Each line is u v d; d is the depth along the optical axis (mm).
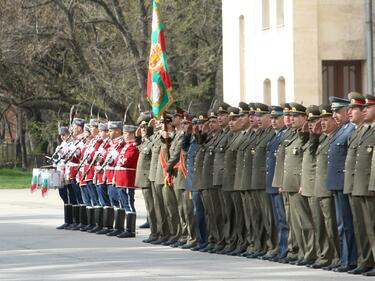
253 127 37219
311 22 68938
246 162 37031
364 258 32281
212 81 111625
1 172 118438
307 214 34594
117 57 107812
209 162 38938
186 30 109562
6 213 61250
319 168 33562
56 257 38562
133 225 45750
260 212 36938
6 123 155750
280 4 72125
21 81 108312
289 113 34750
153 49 42062
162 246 41906
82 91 107875
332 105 33344
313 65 69062
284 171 34906
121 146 45969
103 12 107125
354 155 32125
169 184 40844
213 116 39094
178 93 108000
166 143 41219
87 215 49062
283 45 71000
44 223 54000
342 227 32875
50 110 115500
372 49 68625
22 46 104500
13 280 32438
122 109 107625
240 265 35062
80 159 49312
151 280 31703
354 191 31906
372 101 31938
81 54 106062
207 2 109938
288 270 33469
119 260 37188
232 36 79438
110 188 46188
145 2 106312
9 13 104062
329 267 33406
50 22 104688
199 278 31953
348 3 69000
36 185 50562
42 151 134625
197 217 39750
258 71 75500
